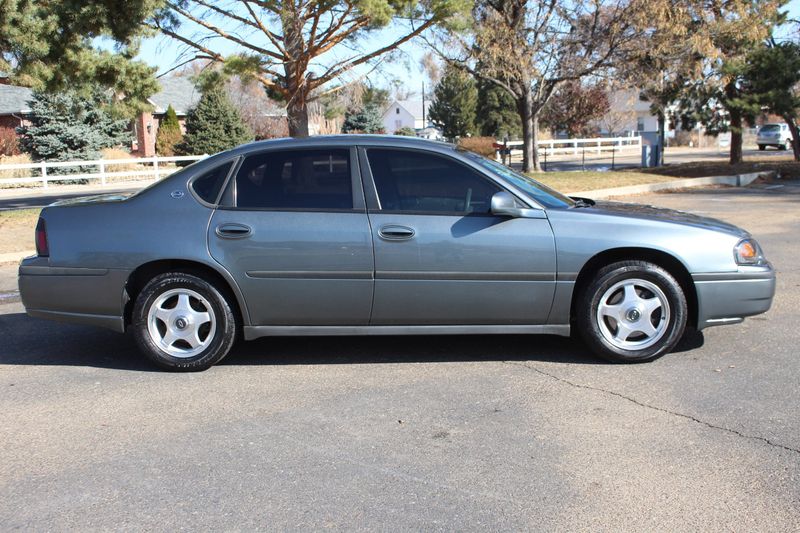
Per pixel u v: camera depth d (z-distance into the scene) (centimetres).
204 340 533
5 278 921
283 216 521
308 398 478
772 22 2211
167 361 530
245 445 407
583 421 430
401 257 513
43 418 451
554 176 2183
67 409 465
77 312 537
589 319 525
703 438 403
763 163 2530
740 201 1585
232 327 531
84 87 1507
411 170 529
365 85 1944
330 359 560
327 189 528
